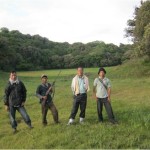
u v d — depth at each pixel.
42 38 141.00
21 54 110.19
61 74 70.38
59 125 12.53
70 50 130.38
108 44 116.50
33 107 20.03
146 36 41.53
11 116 12.77
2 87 34.62
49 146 10.39
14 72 12.73
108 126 11.57
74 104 12.46
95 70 78.62
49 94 12.98
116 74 46.72
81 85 12.48
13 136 12.33
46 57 113.38
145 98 19.50
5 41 89.94
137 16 48.78
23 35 136.25
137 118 12.18
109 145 9.70
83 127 11.79
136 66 48.03
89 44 129.12
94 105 18.05
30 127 12.82
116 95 22.67
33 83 41.00
